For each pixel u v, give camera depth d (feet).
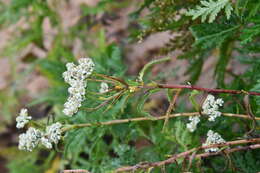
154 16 2.17
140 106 1.86
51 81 3.15
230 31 2.02
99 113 2.07
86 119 2.06
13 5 3.31
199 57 2.33
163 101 3.13
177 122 2.07
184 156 1.80
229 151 1.80
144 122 2.22
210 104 1.80
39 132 1.81
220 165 2.05
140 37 2.21
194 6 2.12
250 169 1.94
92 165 2.28
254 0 1.90
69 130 2.01
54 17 3.47
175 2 2.10
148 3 2.17
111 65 2.35
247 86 2.15
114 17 3.41
